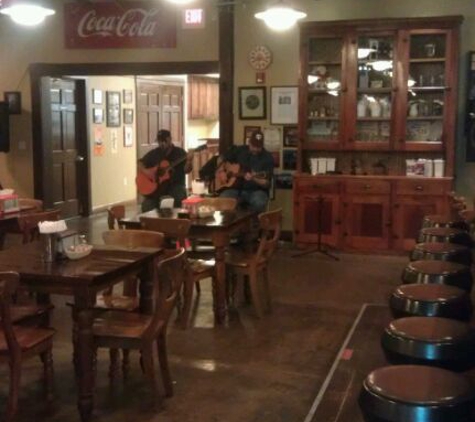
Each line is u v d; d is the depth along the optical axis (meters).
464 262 3.36
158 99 11.12
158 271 3.02
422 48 6.60
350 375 3.12
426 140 6.71
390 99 6.71
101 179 9.72
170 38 7.67
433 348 2.08
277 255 6.73
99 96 9.54
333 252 6.84
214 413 3.13
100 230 8.17
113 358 3.53
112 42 7.88
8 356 2.87
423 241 3.81
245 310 4.84
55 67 8.09
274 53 7.29
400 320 2.30
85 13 7.92
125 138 10.35
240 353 3.94
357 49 6.69
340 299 5.13
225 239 4.46
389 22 6.52
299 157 6.97
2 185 8.36
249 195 6.65
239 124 7.50
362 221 6.74
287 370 3.67
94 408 3.19
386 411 1.75
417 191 6.55
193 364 3.76
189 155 7.30
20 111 8.32
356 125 6.81
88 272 3.01
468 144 6.77
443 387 1.80
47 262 3.21
